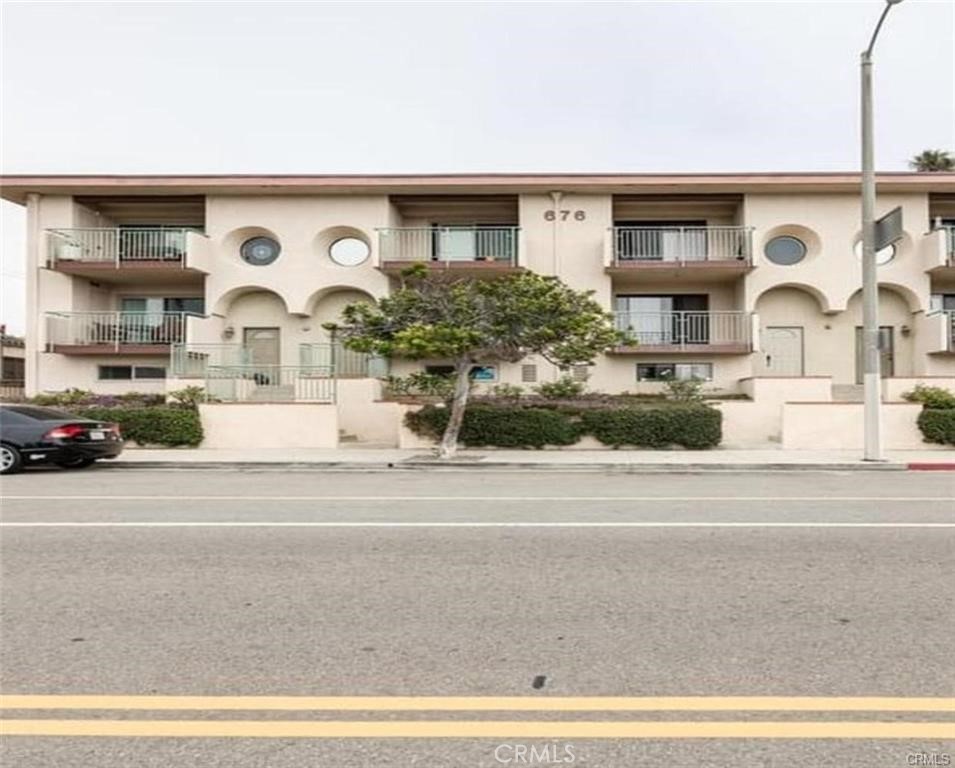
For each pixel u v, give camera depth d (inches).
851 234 886.4
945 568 234.4
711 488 445.7
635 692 143.0
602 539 280.1
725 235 908.6
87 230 911.7
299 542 276.4
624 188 885.2
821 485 461.4
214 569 235.6
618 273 895.1
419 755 119.8
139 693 143.5
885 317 906.1
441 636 173.8
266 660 159.6
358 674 152.1
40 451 533.3
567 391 808.9
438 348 572.4
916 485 460.1
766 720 131.3
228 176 887.1
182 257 879.1
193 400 762.2
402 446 726.5
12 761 118.0
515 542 275.1
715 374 888.3
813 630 176.9
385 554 255.9
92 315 904.3
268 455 657.0
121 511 350.6
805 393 777.6
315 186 887.1
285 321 934.4
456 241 903.1
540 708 136.3
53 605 197.9
